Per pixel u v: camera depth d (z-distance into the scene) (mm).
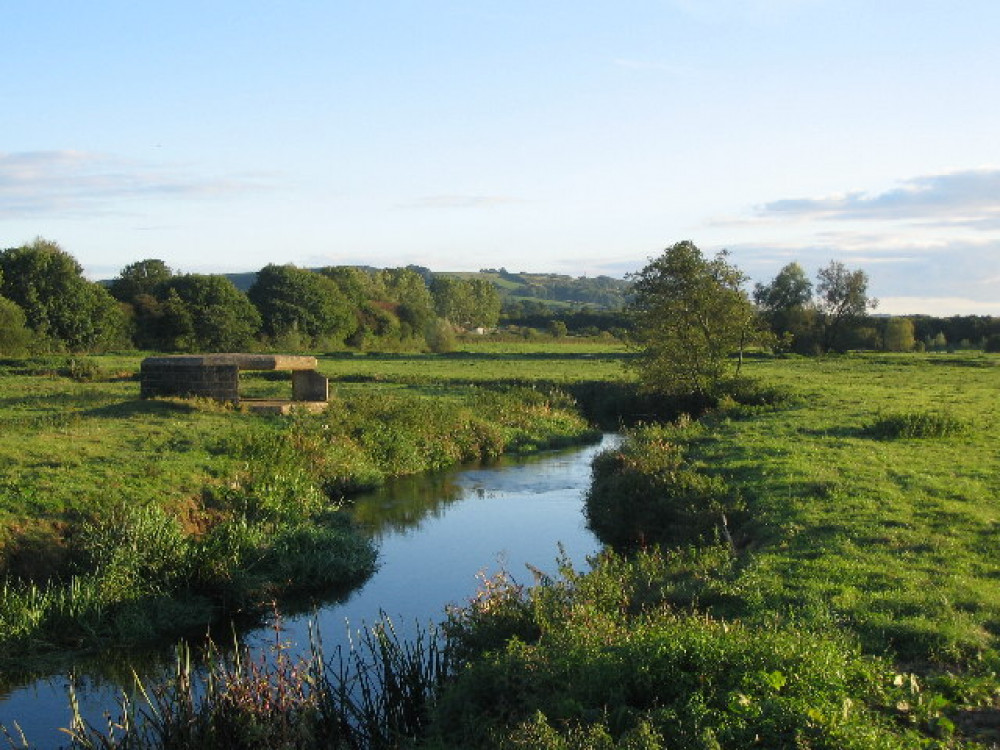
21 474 15969
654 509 16891
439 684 8953
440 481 23266
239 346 73938
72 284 66188
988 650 8227
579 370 51750
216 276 77812
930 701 7055
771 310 76312
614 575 11617
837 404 30984
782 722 6320
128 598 12336
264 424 23891
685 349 36562
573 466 25906
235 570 13656
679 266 36844
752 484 16766
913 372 48750
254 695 8195
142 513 13812
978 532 12484
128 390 33969
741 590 10367
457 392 37594
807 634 8297
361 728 8375
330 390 35719
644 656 7410
